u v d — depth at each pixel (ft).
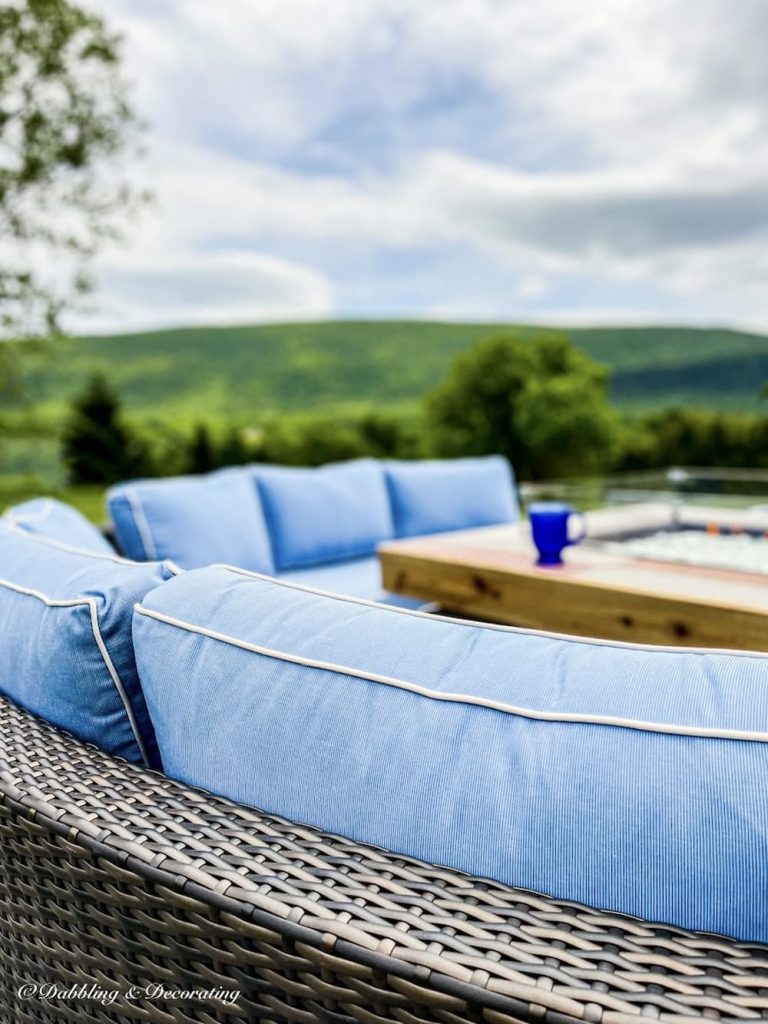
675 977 1.47
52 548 3.70
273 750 2.21
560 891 1.76
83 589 2.90
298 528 10.07
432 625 2.30
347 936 1.62
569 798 1.77
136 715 2.87
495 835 1.83
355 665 2.19
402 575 7.89
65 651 2.80
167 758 2.57
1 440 30.14
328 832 2.05
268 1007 1.81
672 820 1.68
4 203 25.55
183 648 2.50
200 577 2.78
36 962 2.54
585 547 7.96
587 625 6.25
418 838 1.93
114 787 2.35
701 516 9.28
